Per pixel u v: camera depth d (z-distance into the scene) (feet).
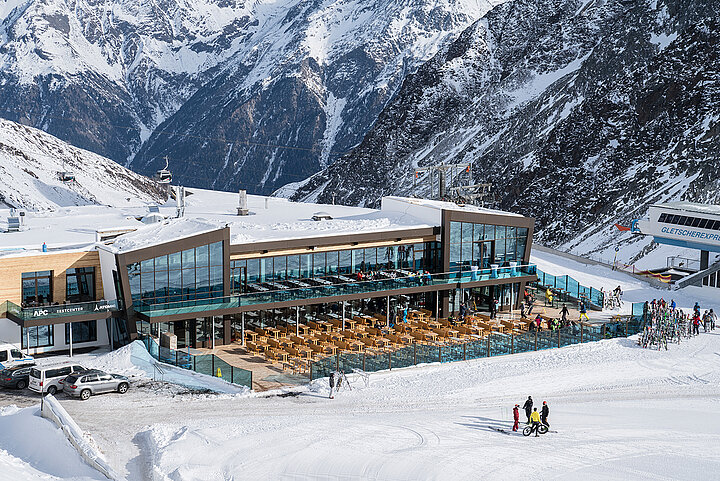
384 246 216.74
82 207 268.82
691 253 372.17
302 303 195.21
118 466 117.60
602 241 454.40
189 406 147.23
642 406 156.66
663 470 118.62
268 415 142.61
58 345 179.11
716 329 218.59
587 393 166.30
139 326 181.37
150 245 179.42
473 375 173.88
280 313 202.69
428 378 171.12
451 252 221.66
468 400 157.79
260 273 200.44
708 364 188.24
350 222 222.48
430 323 210.59
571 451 125.80
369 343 189.57
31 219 238.27
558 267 299.79
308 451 121.70
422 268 222.89
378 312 214.69
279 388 160.66
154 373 165.89
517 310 232.12
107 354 172.55
